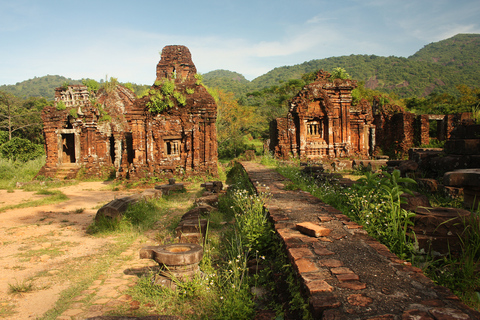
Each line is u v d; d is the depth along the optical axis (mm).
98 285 4895
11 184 18922
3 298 4523
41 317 3910
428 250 4234
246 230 5504
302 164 18359
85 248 7000
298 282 3301
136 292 4500
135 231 8281
